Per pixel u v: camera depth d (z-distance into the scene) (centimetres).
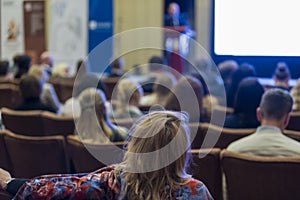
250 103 427
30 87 534
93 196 196
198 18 1084
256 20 1041
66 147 387
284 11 1023
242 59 1058
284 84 709
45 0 1066
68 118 481
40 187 200
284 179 302
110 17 1034
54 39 1067
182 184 193
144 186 192
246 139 341
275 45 1037
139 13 1102
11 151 398
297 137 371
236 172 312
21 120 505
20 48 1095
